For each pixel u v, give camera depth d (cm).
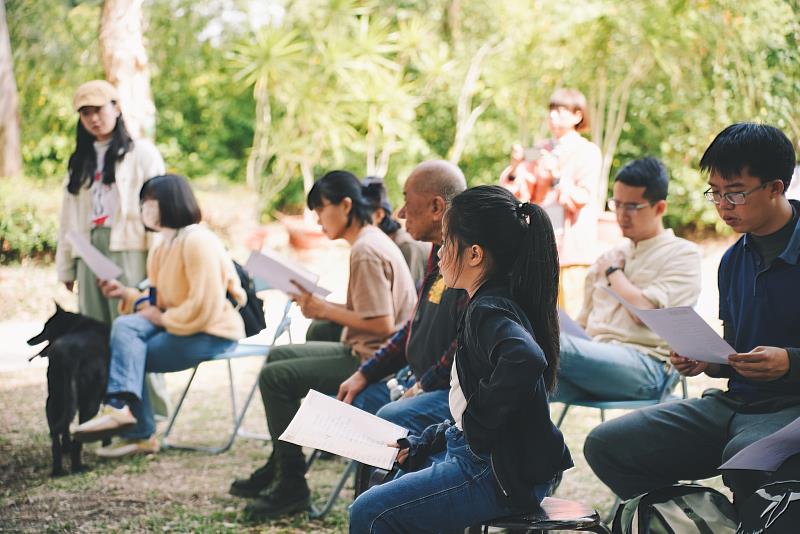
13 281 977
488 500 226
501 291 230
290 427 246
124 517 380
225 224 1196
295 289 368
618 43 1095
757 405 261
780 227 258
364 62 1263
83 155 494
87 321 450
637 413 281
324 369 374
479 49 1352
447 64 1309
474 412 220
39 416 551
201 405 586
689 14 928
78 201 504
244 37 1555
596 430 286
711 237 1173
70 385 432
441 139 1427
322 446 242
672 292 358
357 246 363
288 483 379
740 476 243
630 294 360
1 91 1271
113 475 438
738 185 252
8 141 1276
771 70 761
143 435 475
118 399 427
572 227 542
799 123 730
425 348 306
